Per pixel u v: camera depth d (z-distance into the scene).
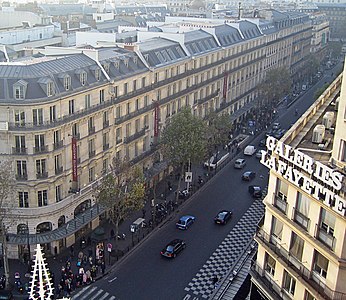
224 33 160.12
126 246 89.94
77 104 87.81
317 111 71.88
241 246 90.81
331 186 45.47
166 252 86.00
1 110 79.00
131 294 76.19
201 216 102.88
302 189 49.16
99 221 97.31
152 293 76.50
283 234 54.31
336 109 71.31
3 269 82.44
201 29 155.50
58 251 87.06
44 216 85.12
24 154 80.81
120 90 101.19
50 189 84.88
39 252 27.62
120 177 90.44
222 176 125.12
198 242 92.19
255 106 181.88
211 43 149.00
